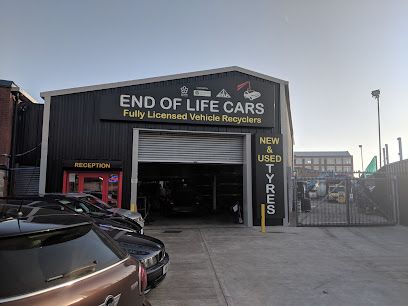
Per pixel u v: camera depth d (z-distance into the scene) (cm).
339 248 1000
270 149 1505
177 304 554
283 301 571
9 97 1422
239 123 1518
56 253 251
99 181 1415
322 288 636
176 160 1502
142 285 307
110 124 1438
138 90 1455
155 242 612
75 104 1423
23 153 1495
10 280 214
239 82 1539
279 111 1577
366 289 630
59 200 895
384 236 1203
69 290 227
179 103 1480
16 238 238
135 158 1435
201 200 1970
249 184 1502
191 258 866
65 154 1395
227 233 1266
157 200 2095
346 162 12375
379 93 3525
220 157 1541
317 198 3391
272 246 1024
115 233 629
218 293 607
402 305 554
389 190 1539
